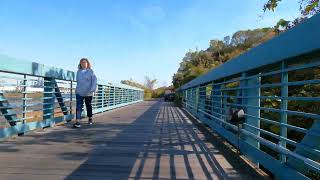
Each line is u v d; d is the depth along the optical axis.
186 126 11.09
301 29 3.71
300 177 3.63
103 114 15.95
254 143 5.61
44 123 9.44
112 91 20.61
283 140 4.21
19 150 6.26
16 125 7.88
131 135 8.52
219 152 6.51
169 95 44.38
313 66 3.58
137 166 5.21
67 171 4.82
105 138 7.91
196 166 5.34
